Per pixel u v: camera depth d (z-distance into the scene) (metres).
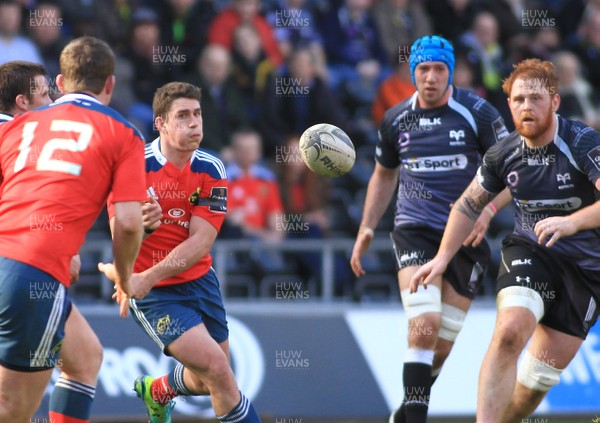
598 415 30.39
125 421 29.19
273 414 29.86
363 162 40.25
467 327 31.39
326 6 42.44
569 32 46.31
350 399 30.39
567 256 19.83
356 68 42.66
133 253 17.59
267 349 30.61
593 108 42.69
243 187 35.84
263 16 40.66
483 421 18.80
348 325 31.27
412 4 43.47
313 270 35.69
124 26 39.22
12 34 36.12
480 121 23.53
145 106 37.81
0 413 17.55
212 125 37.16
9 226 17.31
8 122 18.11
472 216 20.52
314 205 36.97
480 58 41.00
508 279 19.83
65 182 17.27
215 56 37.47
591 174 19.03
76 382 19.19
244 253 35.78
